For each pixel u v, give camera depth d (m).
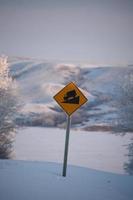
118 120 96.88
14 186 24.59
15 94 95.56
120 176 33.31
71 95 30.55
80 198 22.77
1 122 94.75
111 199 23.41
